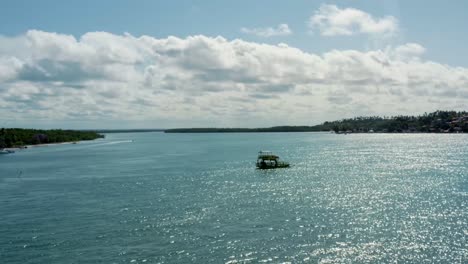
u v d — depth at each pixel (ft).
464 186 335.26
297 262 170.40
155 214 253.03
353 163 544.21
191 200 295.69
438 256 174.50
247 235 206.59
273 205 274.36
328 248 186.29
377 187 339.36
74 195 325.01
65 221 239.09
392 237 200.13
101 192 337.31
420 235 202.08
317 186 350.84
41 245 195.52
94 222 235.61
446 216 236.22
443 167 476.54
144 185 372.38
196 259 174.91
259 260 173.06
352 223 225.76
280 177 415.44
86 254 182.60
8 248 192.03
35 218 247.70
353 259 172.76
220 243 194.70
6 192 346.74
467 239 194.59
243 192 327.06
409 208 257.75
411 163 530.27
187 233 211.41
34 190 354.33
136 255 180.45
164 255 179.93
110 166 554.05
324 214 247.09
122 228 222.07
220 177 422.82
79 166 556.92
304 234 207.21
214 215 248.11
